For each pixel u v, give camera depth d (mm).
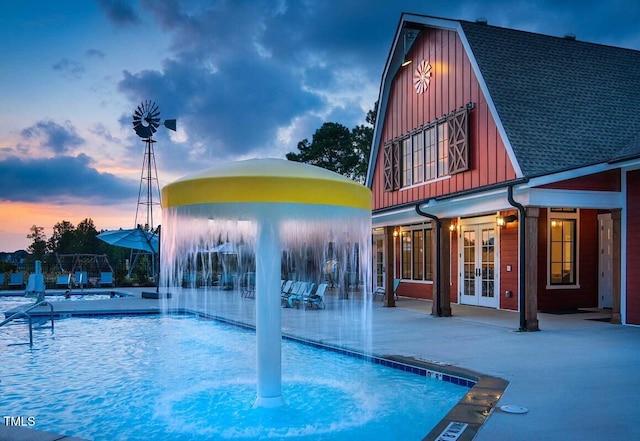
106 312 14219
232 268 21547
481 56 12992
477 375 6020
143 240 22609
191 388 6273
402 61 16234
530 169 10742
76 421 5129
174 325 12531
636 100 13352
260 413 5180
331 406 5469
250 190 4363
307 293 15109
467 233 14961
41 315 13781
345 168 31047
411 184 16188
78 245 58312
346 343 8492
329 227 5613
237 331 11422
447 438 3863
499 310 13305
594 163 9695
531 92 12531
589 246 13227
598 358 7059
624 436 3936
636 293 10195
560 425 4184
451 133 13797
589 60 14266
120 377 7047
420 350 7793
